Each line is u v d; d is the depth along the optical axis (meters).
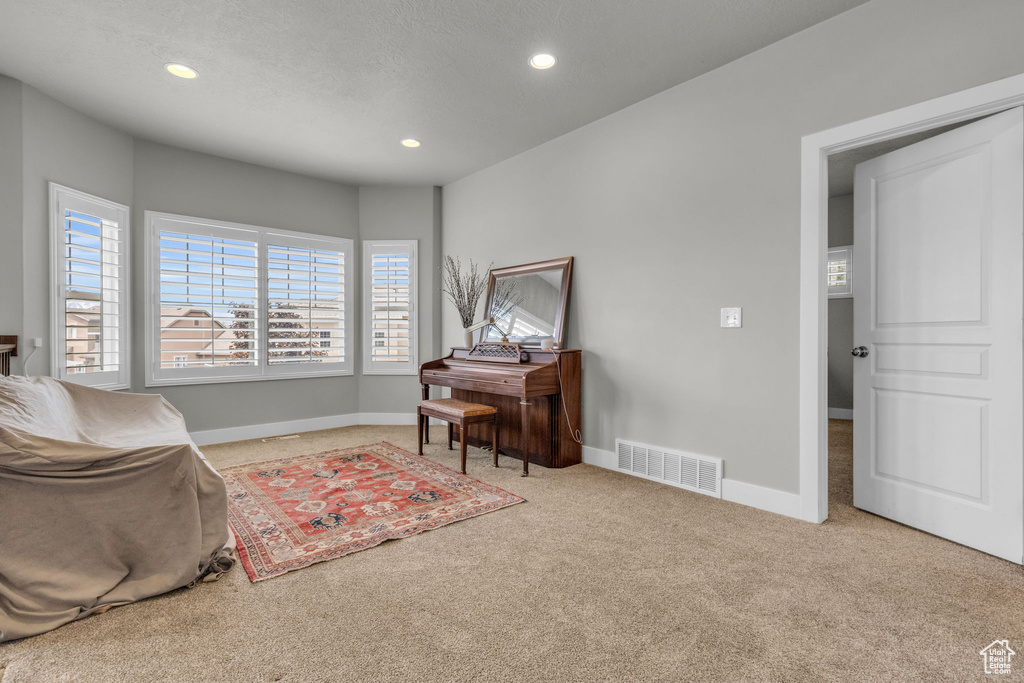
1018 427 2.04
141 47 2.76
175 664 1.44
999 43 2.02
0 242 3.06
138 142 4.05
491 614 1.71
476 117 3.68
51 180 3.33
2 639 1.52
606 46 2.76
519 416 3.91
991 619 1.67
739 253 2.87
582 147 3.85
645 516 2.64
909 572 2.00
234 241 4.56
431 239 5.37
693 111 3.11
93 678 1.38
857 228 2.71
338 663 1.45
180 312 4.27
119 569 1.78
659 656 1.48
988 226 2.12
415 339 5.38
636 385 3.45
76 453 1.69
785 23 2.54
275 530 2.42
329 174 5.00
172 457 1.84
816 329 2.54
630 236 3.49
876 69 2.34
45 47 2.76
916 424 2.43
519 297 4.33
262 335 4.71
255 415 4.69
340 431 4.98
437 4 2.40
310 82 3.16
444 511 2.69
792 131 2.64
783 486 2.69
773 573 2.00
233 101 3.42
